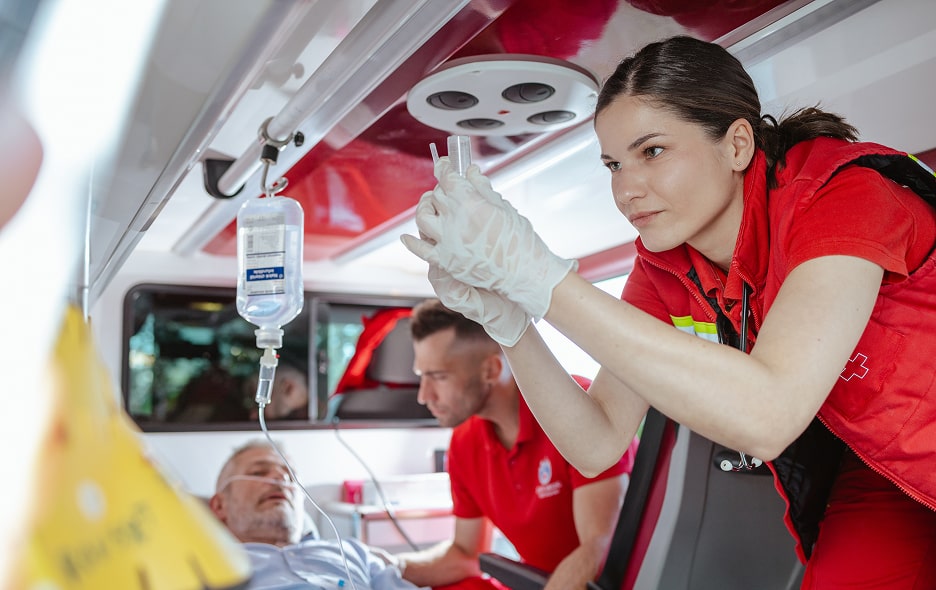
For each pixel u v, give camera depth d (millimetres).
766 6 1530
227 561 389
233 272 3811
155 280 3676
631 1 1475
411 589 2793
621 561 2234
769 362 908
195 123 1167
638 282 1550
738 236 1211
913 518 1341
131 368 3615
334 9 1352
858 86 1916
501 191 2850
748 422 884
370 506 3732
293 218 1449
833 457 1426
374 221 3125
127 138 1139
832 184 1070
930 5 1550
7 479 335
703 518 2051
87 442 371
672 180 1151
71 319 397
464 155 1095
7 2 403
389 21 1270
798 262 996
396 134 2127
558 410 1270
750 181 1202
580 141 2182
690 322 1479
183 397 3691
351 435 3977
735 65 1217
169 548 372
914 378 1148
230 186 2199
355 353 4016
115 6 617
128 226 1700
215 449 3713
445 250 981
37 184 367
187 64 919
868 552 1345
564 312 944
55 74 496
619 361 918
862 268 968
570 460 1352
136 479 384
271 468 3139
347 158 2312
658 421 2244
